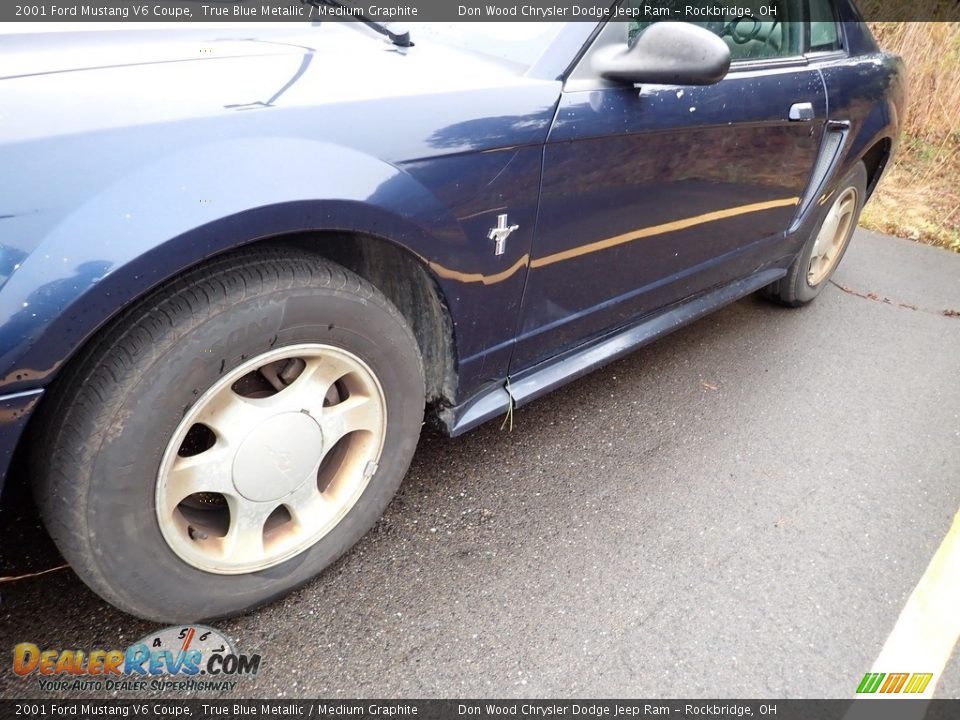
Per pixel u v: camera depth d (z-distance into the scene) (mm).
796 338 3393
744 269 2881
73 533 1304
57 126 1161
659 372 2953
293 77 1456
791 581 1980
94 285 1127
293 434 1524
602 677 1653
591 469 2328
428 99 1517
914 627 1876
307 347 1460
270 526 1676
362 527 1806
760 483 2359
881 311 3811
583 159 1804
